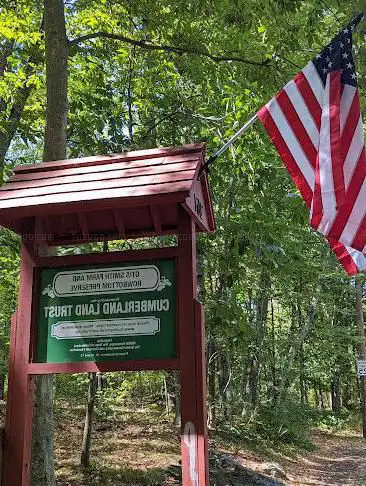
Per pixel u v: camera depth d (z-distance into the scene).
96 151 8.76
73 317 4.26
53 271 4.39
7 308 11.92
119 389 12.87
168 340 4.06
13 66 9.02
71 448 9.92
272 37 7.95
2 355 11.87
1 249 9.80
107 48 9.51
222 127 8.66
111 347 4.14
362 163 4.54
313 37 7.72
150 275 4.21
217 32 8.73
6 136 9.88
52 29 6.95
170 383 14.67
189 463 3.78
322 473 13.58
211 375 14.82
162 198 3.96
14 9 9.16
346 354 21.27
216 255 9.34
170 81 9.83
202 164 4.55
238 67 8.38
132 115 10.38
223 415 15.73
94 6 9.06
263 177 9.24
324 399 44.19
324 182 4.51
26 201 4.23
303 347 22.30
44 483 5.49
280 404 18.08
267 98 8.16
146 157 4.50
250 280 14.74
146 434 11.83
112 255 4.29
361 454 17.25
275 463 12.87
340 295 23.61
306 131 4.75
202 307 4.08
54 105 6.70
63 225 4.73
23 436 4.10
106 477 8.17
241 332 8.56
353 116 4.66
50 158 6.51
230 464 10.88
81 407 13.73
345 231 4.41
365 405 21.38
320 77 4.84
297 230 11.77
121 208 4.47
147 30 8.58
